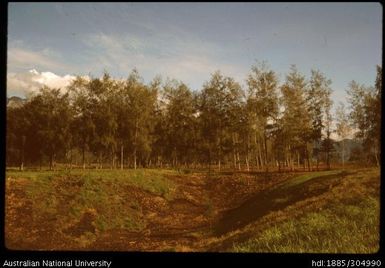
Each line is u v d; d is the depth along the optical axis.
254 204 29.53
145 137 47.12
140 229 26.17
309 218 14.73
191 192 37.72
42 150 44.22
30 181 26.80
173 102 50.56
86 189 28.98
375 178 18.86
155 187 35.47
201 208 33.91
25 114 44.25
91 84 45.34
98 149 46.03
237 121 46.00
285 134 42.81
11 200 23.72
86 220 24.94
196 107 49.38
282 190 28.02
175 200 34.81
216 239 18.95
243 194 37.25
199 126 48.62
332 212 14.96
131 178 35.16
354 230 12.19
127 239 22.66
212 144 46.88
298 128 42.75
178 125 50.41
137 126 46.62
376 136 39.34
